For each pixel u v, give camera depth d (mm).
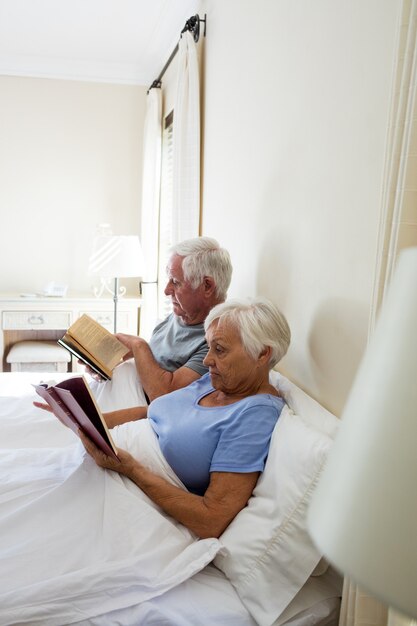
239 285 2455
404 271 519
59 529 1323
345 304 1507
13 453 1676
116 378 2207
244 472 1387
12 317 4316
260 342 1548
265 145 2111
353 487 514
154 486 1438
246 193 2346
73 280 4820
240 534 1311
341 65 1509
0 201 4637
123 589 1221
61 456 1661
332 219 1578
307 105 1732
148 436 1629
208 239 2242
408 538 477
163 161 4426
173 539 1347
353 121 1449
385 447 494
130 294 4863
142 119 4770
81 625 1180
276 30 1981
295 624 1228
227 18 2600
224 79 2660
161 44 4094
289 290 1906
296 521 1250
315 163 1683
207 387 1738
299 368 1832
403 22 1044
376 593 485
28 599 1164
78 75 4621
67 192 4730
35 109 4605
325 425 1426
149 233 4406
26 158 4641
